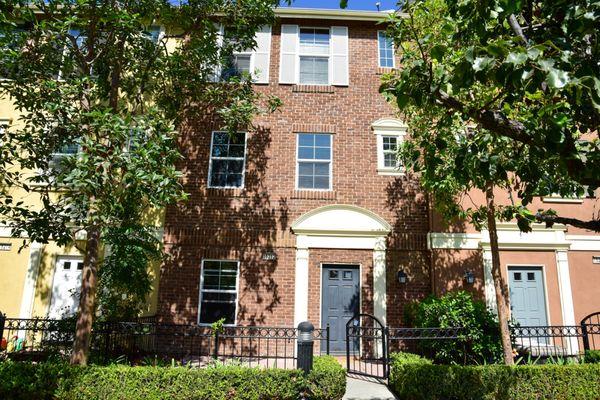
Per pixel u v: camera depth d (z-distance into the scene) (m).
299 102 12.83
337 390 7.05
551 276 11.52
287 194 12.16
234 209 12.00
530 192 4.43
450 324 9.55
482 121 3.88
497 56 3.00
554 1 3.47
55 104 7.30
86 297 7.80
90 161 6.44
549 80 2.70
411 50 8.24
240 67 13.10
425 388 7.17
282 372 6.93
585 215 11.95
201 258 11.68
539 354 9.51
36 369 6.69
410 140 10.74
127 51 9.27
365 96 12.94
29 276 11.63
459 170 4.23
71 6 7.98
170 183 6.90
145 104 11.34
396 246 11.83
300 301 11.45
